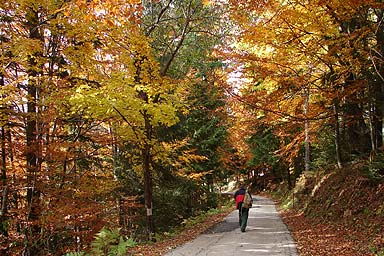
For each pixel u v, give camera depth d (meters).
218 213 22.95
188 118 22.48
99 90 11.21
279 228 14.50
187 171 20.39
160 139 18.39
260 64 11.10
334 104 12.08
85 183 12.98
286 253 9.13
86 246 12.73
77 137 13.44
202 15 15.40
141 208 17.84
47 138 11.91
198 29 15.93
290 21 10.07
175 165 18.17
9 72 12.28
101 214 14.12
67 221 11.59
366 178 12.45
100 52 13.78
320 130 19.14
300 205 20.91
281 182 44.12
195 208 22.53
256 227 15.02
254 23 10.55
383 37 9.48
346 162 16.38
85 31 11.98
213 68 18.23
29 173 11.30
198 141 23.12
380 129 14.34
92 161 16.22
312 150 28.14
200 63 18.55
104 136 14.71
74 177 12.73
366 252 8.12
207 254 9.31
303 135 19.47
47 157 11.54
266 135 32.62
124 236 15.48
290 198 26.23
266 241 11.18
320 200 16.42
